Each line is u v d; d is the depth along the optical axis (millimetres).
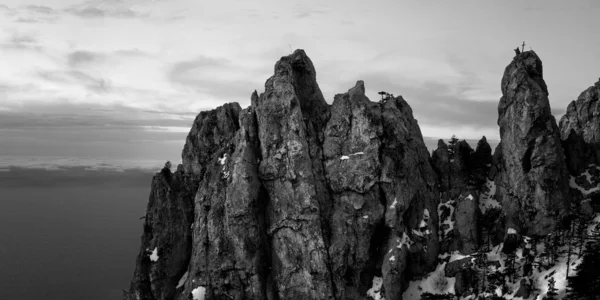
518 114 139625
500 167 148000
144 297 159125
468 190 145625
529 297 123062
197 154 168875
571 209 135000
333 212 145750
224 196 151250
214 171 158125
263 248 147625
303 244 143625
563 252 127812
